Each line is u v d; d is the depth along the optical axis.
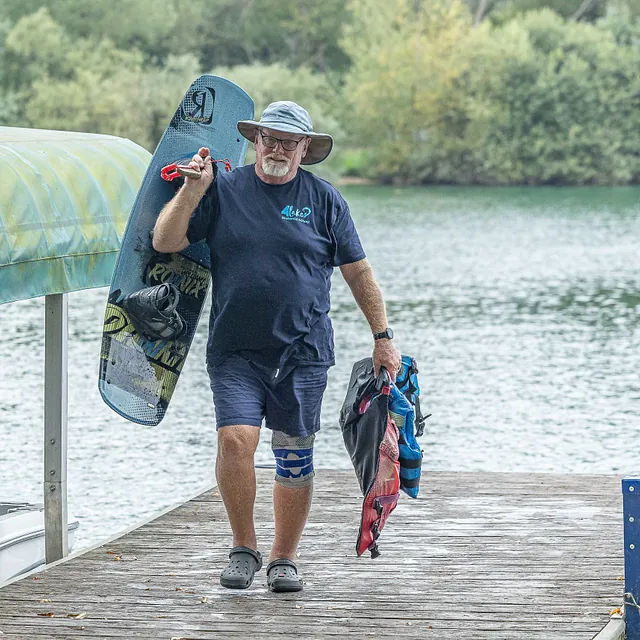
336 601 14.23
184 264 15.67
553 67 173.00
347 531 17.86
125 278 15.37
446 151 176.25
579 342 57.84
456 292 75.44
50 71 174.75
